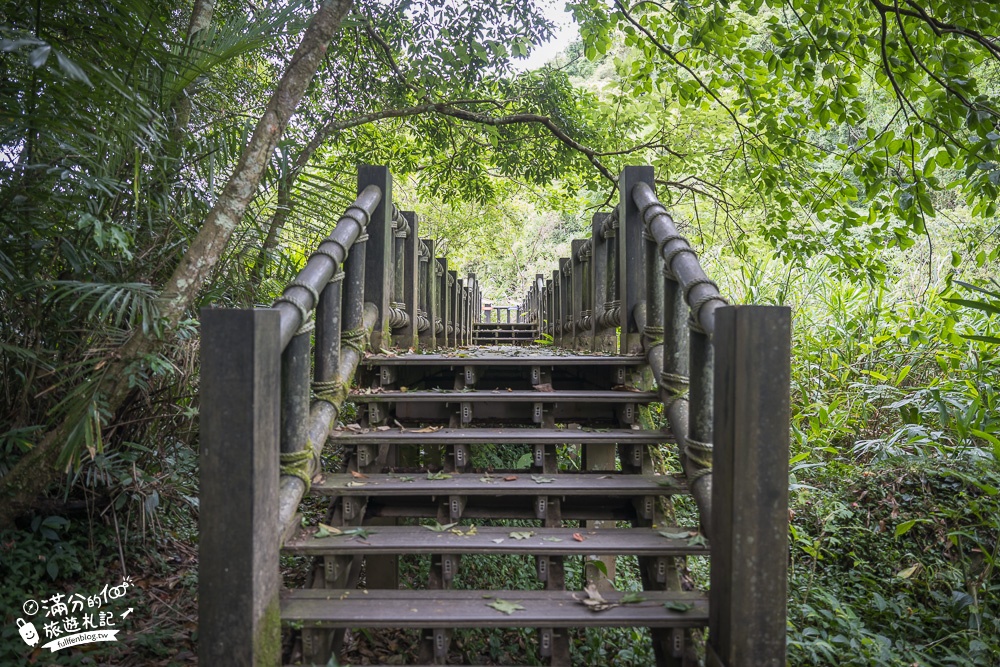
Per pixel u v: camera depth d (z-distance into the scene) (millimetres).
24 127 2348
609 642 3133
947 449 3789
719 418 1805
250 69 4168
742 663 1670
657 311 3281
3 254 2396
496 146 6977
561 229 24734
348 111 6059
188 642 2643
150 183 2857
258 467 1697
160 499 3334
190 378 3199
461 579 3924
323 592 2135
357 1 5113
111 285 2330
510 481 2615
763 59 3969
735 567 1680
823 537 3791
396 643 3031
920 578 3549
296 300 2162
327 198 3371
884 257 5625
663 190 6570
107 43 2393
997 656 2814
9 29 1949
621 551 2242
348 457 2875
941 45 3225
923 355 4441
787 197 4543
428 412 3342
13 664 2264
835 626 2926
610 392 3074
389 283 3779
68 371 2824
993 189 2922
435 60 5926
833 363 4711
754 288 5227
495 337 13289
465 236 14039
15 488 2559
